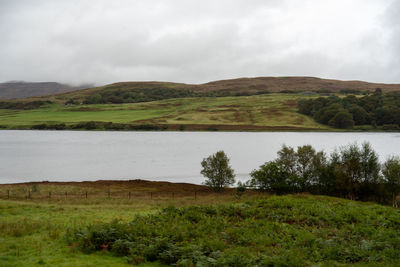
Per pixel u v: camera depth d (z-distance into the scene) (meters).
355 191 48.69
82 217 27.20
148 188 59.34
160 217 23.72
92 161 107.75
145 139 186.38
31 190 51.53
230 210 26.59
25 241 18.91
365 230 21.28
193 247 16.77
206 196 49.44
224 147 152.25
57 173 83.50
